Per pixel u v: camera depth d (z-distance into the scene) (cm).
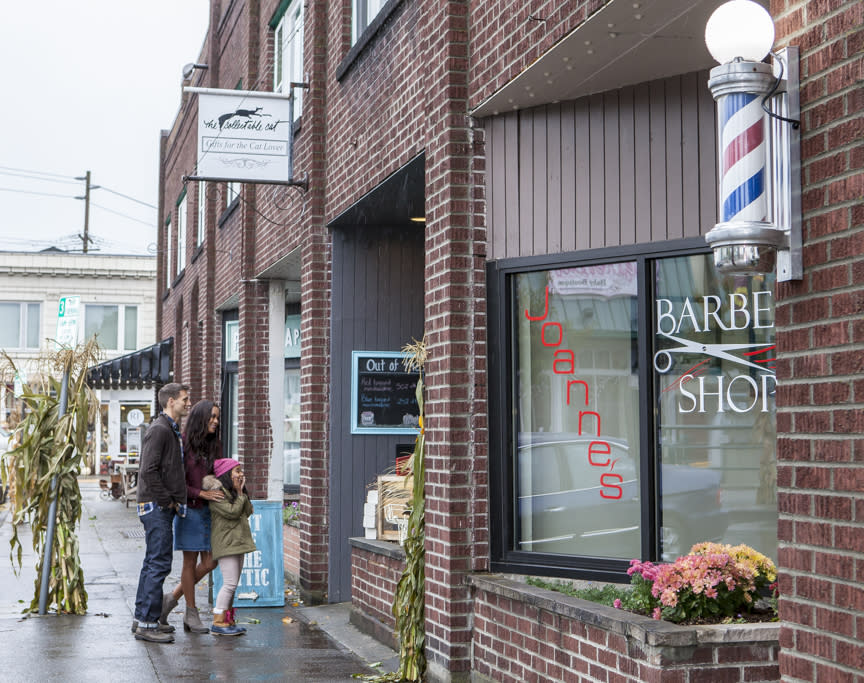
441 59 720
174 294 2447
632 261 630
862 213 344
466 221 704
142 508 837
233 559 873
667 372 609
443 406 703
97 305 3772
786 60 375
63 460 966
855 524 343
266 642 846
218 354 1838
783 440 379
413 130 786
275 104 1098
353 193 962
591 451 652
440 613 697
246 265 1502
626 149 634
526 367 690
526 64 611
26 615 953
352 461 1066
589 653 542
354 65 962
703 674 477
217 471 869
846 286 351
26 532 1845
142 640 836
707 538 589
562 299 670
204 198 2008
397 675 724
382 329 1084
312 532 1066
